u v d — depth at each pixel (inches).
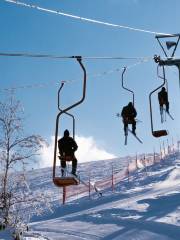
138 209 1449.3
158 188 1979.6
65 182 508.7
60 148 564.4
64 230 1283.2
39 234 1156.5
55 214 1750.7
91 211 1596.9
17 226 1053.8
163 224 1151.6
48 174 3440.0
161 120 764.6
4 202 1050.1
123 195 1871.3
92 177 2933.1
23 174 1090.1
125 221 1282.0
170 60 676.7
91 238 1141.7
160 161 2785.4
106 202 1796.3
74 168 564.1
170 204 1462.8
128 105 716.0
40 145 1094.4
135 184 2196.1
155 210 1403.8
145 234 1082.7
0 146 1071.6
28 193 1083.9
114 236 1122.0
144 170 2578.7
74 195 2162.9
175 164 2623.0
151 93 679.1
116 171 2962.6
